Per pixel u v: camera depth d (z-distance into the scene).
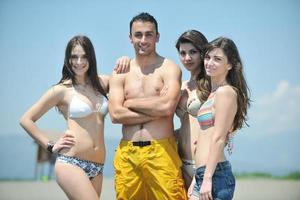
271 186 31.77
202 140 8.01
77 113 8.76
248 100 7.94
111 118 9.13
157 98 8.97
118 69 9.34
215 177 7.75
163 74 9.18
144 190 9.15
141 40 9.16
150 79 9.18
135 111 9.02
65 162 8.70
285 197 24.27
